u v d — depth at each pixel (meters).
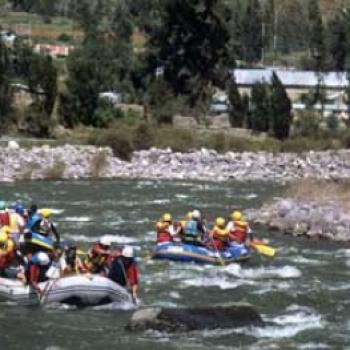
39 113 160.62
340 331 41.28
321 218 72.94
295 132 189.38
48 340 39.03
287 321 43.09
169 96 195.00
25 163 124.25
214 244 60.28
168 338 39.22
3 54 166.50
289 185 113.50
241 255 60.59
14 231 51.72
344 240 70.62
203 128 185.38
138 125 159.50
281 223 75.50
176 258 59.75
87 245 65.25
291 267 58.84
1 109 159.50
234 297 49.00
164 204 94.25
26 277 46.72
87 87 173.00
